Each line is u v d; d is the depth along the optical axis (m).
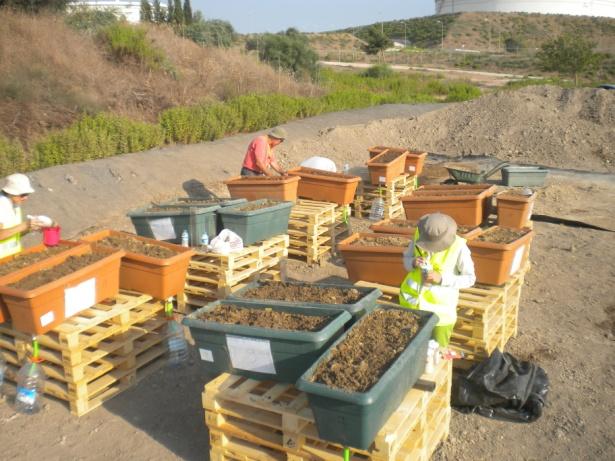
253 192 8.77
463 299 5.51
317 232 8.55
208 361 4.36
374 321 4.33
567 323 6.88
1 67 15.65
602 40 84.62
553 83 39.59
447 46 88.62
